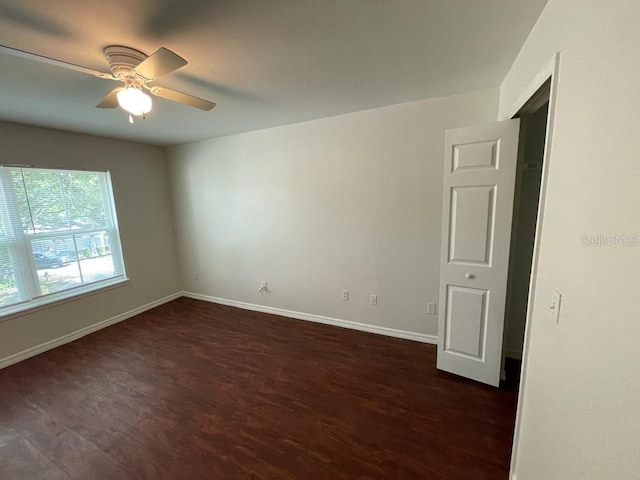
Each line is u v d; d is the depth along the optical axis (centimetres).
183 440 173
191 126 305
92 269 340
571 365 86
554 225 103
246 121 294
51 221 303
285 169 326
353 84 205
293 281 350
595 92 77
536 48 131
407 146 260
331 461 156
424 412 189
